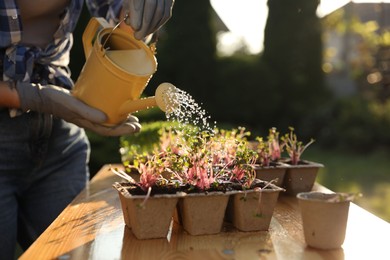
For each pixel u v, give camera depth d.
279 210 1.46
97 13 1.89
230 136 1.79
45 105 1.51
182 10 9.60
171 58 9.63
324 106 9.68
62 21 1.72
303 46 9.92
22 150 1.73
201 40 9.62
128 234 1.23
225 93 9.63
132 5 1.43
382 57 10.38
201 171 1.27
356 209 1.45
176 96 1.34
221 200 1.23
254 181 1.36
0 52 1.63
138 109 1.44
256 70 9.59
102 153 3.38
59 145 1.84
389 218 4.66
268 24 9.98
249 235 1.23
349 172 7.12
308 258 1.07
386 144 8.78
